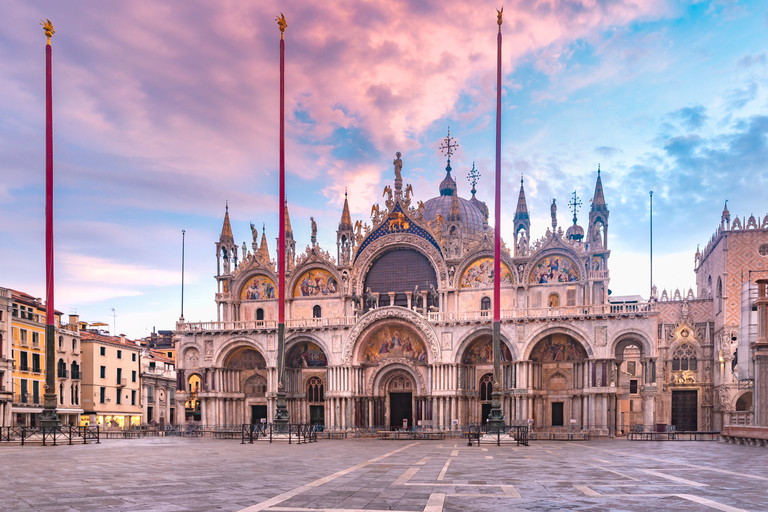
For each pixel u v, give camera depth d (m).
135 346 114.31
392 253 91.44
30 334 90.94
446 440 68.75
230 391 92.94
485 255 85.88
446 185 117.69
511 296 84.44
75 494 20.92
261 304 94.88
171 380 125.88
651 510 17.89
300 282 94.12
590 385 76.44
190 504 18.89
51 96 58.69
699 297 110.06
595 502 19.31
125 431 83.75
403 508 18.27
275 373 89.31
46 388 55.41
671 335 98.00
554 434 70.88
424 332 83.38
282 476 26.41
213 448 47.50
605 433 74.31
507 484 23.72
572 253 81.50
